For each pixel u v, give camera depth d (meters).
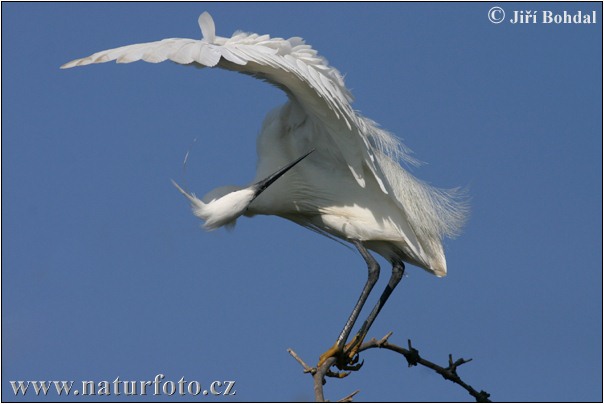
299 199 12.91
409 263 13.11
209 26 10.53
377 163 11.97
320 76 11.16
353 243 12.88
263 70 11.27
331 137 12.45
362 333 12.44
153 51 10.04
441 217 12.65
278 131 12.82
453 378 11.97
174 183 11.79
